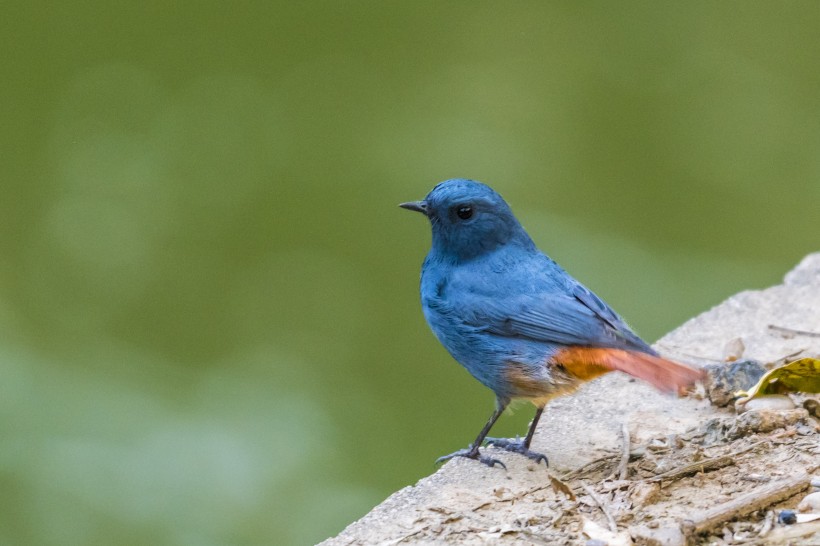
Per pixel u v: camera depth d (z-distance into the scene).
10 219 15.66
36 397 12.35
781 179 16.50
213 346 14.09
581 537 6.63
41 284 14.61
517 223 8.46
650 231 15.81
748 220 16.02
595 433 8.09
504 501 7.28
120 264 15.06
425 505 7.29
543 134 16.86
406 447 12.76
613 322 7.92
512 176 16.14
